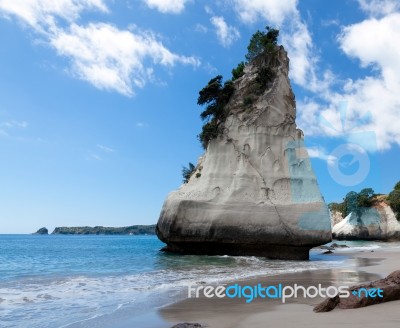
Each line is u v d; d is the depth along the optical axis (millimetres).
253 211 30203
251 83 35719
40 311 10062
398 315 8344
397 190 83500
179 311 9906
